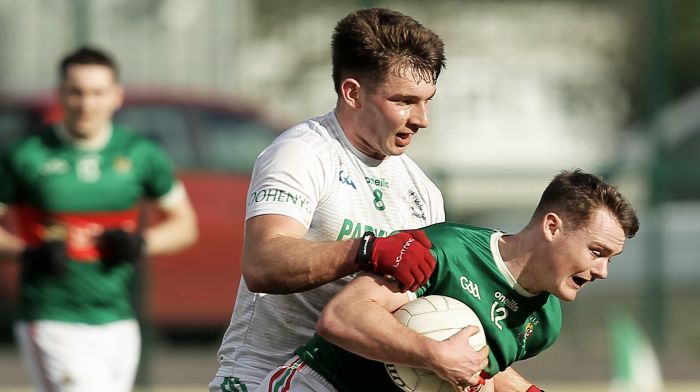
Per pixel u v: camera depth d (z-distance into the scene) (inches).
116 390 802.8
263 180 514.6
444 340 474.0
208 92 1443.2
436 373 470.3
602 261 494.6
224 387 553.9
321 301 534.6
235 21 1456.7
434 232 507.8
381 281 486.3
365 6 1504.7
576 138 1697.8
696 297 1450.5
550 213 494.3
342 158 525.0
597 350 1424.7
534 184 1393.9
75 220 792.9
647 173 1455.5
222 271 1307.8
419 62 508.1
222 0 1448.1
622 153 1534.2
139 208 828.6
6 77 1382.9
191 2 1434.5
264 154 527.8
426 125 516.7
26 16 1390.3
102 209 800.3
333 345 509.7
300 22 1482.5
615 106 1712.6
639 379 1208.2
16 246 789.9
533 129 1674.5
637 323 1446.9
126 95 1362.0
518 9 1695.4
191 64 1434.5
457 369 466.3
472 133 1637.6
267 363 545.0
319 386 512.4
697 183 1450.5
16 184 789.9
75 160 795.4
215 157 1346.0
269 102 1472.7
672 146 1486.2
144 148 820.0
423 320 482.9
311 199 512.4
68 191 789.9
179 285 1298.0
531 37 1704.0
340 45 519.2
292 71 1480.1
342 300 481.7
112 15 1398.9
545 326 516.4
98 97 789.9
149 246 834.8
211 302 1306.6
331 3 1489.9
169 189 838.5
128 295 806.5
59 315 784.3
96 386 788.6
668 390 1244.5
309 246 485.1
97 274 788.6
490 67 1659.7
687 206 1454.2
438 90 1624.0
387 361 473.4
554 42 1716.3
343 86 521.3
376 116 512.7
